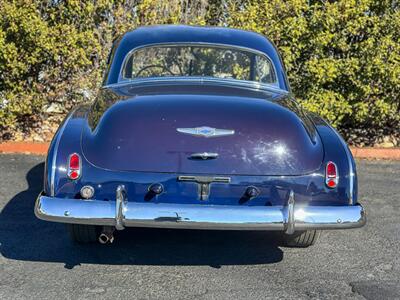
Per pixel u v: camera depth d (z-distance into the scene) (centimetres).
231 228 382
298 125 412
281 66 518
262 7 786
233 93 458
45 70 777
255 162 393
